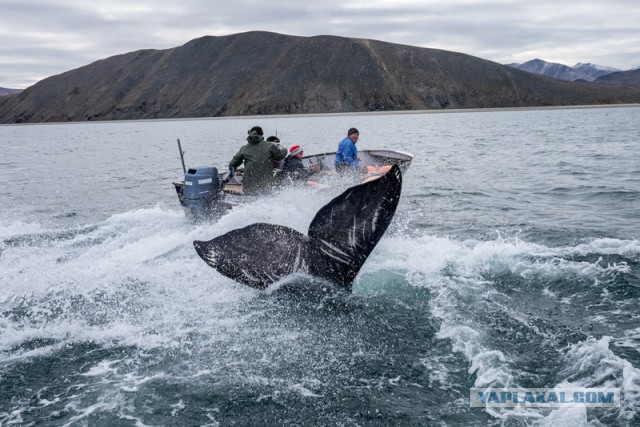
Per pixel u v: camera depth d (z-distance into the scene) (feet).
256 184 35.06
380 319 20.45
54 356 18.39
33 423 14.93
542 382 16.11
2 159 112.27
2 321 21.03
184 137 199.41
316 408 15.35
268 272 21.54
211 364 17.63
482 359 17.46
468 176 60.64
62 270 26.81
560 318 20.20
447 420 14.66
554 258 26.25
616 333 18.86
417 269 25.22
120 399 15.93
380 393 15.93
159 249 29.14
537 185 52.29
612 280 23.25
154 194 56.49
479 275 24.50
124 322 20.70
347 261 20.94
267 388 16.28
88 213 46.09
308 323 20.21
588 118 281.33
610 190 47.16
